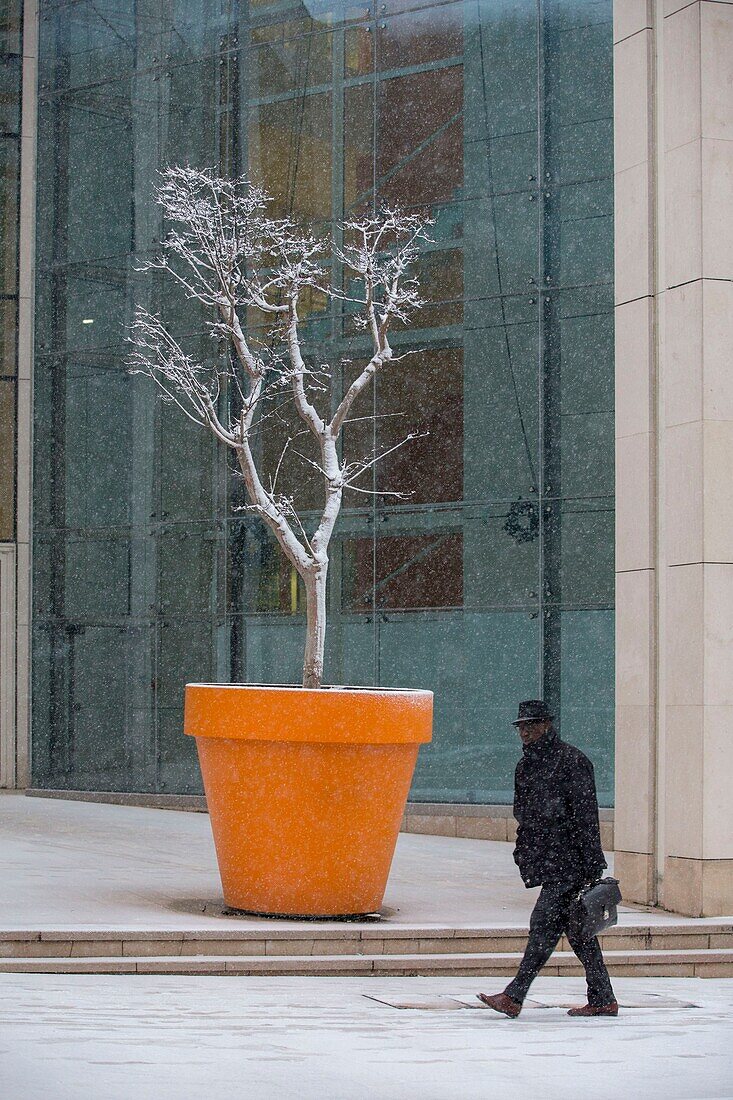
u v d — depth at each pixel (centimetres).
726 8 1148
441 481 1680
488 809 1609
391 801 1052
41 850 1398
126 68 1961
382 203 1731
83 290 1980
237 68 1864
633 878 1173
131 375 1933
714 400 1126
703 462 1120
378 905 1070
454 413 1673
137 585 1914
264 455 1814
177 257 1906
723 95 1141
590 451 1599
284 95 1820
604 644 1582
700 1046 721
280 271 1357
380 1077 604
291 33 1819
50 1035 674
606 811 1548
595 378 1599
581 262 1614
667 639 1152
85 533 1959
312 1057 647
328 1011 805
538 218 1636
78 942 950
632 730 1181
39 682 1983
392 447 1714
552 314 1625
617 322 1215
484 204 1667
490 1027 774
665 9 1175
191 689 1078
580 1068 646
